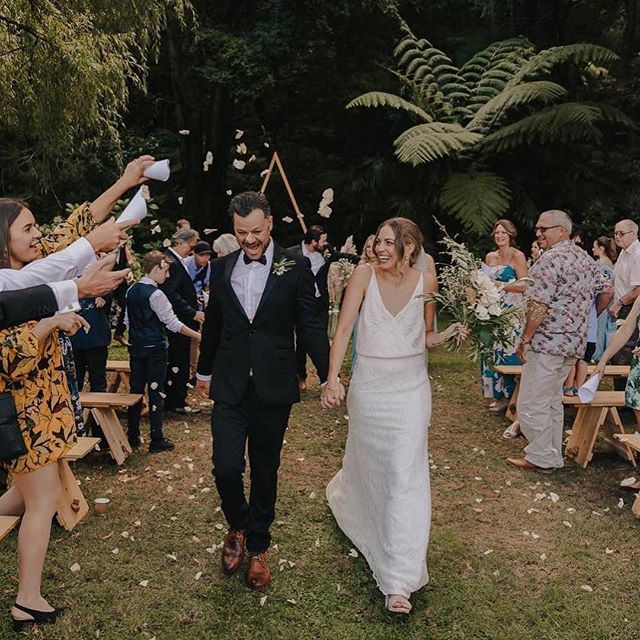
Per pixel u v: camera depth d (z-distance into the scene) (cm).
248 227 326
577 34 1645
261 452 341
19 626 310
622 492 478
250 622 320
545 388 497
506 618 327
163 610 327
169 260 529
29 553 308
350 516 392
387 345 361
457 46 1529
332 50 1396
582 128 1173
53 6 740
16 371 287
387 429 357
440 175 1277
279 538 395
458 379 775
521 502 457
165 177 332
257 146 1653
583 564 377
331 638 310
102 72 761
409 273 369
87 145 1012
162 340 524
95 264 282
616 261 725
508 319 367
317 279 646
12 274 285
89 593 338
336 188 1458
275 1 1241
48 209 1250
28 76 762
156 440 529
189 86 1367
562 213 504
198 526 409
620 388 700
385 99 1212
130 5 794
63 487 398
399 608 317
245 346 334
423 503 347
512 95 1178
